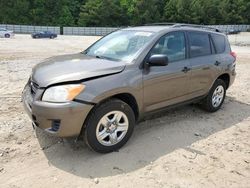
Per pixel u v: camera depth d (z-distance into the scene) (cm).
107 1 7788
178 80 475
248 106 655
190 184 338
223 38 614
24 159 376
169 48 470
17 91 689
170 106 482
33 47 2206
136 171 359
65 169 358
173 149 419
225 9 8400
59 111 346
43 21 7831
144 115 442
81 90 356
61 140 428
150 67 429
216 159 397
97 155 391
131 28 519
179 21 8269
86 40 3806
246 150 430
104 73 381
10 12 7525
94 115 370
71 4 8394
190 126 507
